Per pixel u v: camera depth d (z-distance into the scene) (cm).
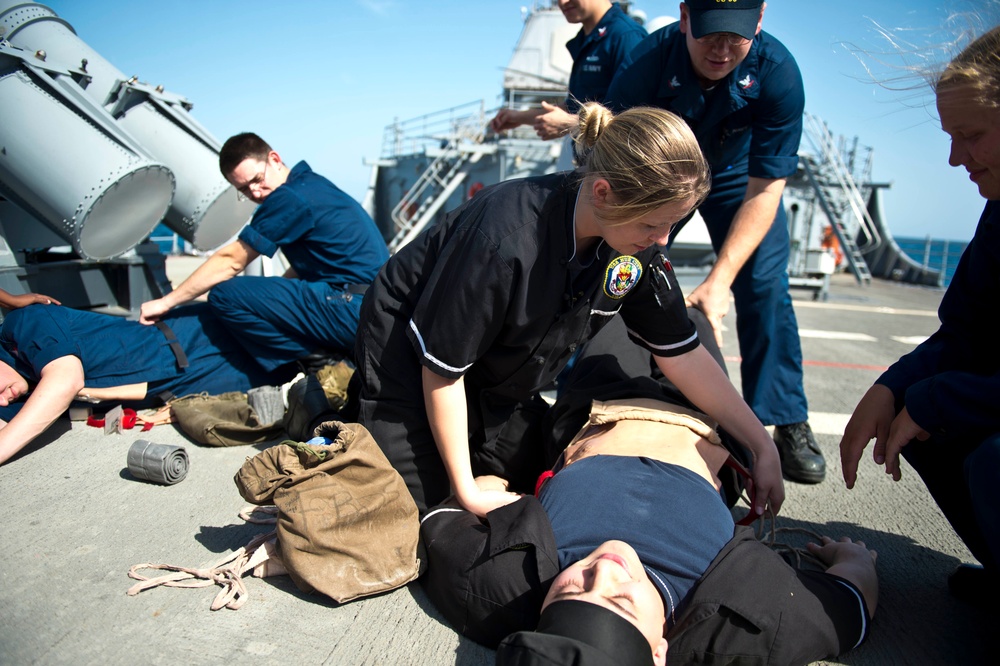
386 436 204
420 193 1220
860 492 266
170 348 315
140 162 373
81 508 229
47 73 376
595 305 186
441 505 194
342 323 312
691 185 142
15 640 161
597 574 135
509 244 165
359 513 180
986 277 175
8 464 263
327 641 166
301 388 276
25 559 197
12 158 359
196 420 288
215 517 225
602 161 149
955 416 156
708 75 250
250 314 310
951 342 185
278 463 182
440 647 165
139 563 196
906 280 1459
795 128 257
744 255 255
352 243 327
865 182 1513
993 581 186
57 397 269
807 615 147
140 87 454
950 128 144
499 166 1212
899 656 168
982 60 137
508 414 221
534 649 120
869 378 465
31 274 411
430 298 177
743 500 257
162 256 496
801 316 811
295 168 342
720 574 147
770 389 279
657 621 135
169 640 164
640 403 201
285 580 193
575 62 354
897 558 214
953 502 184
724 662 143
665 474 172
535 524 160
